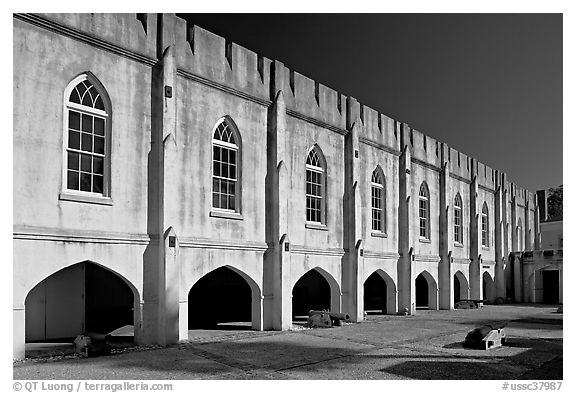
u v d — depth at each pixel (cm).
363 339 1540
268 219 1744
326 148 2023
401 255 2455
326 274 2008
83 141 1280
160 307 1373
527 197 4106
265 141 1758
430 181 2742
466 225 3111
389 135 2409
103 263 1277
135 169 1368
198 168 1512
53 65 1214
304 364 1153
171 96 1433
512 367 1152
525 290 3503
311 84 1961
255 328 1703
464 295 3069
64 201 1213
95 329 1580
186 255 1455
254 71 1727
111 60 1334
